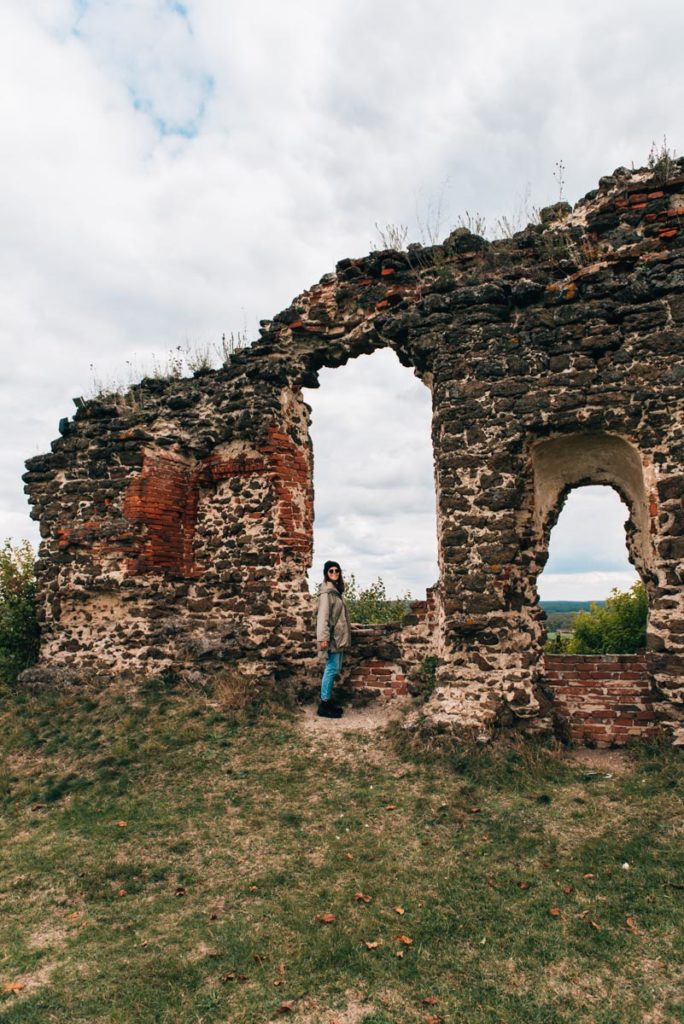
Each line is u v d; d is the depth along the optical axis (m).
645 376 6.73
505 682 6.79
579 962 3.45
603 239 7.37
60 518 9.49
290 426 9.48
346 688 8.34
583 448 7.31
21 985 3.38
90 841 5.12
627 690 6.80
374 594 15.91
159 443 9.35
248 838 5.05
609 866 4.33
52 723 7.61
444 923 3.81
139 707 7.79
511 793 5.58
